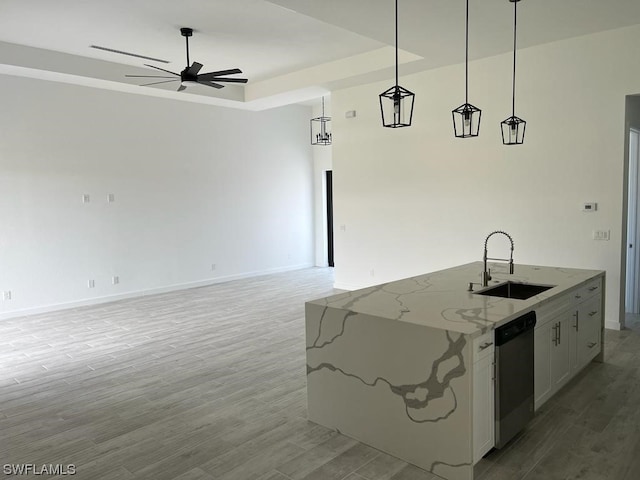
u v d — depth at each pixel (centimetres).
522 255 589
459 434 255
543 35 519
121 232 772
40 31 552
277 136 1009
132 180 783
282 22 532
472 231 636
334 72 707
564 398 361
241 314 657
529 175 576
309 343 327
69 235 714
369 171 755
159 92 770
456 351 251
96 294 745
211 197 895
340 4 420
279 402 368
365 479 263
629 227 595
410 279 405
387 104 715
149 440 313
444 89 649
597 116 520
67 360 478
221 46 619
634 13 455
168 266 835
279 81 791
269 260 1005
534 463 274
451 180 653
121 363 466
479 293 349
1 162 647
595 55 516
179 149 843
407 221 711
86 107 725
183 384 409
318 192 1082
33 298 680
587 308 400
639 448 289
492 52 581
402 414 279
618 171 509
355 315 296
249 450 297
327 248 1088
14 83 655
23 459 293
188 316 651
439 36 516
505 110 591
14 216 661
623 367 423
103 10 489
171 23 531
